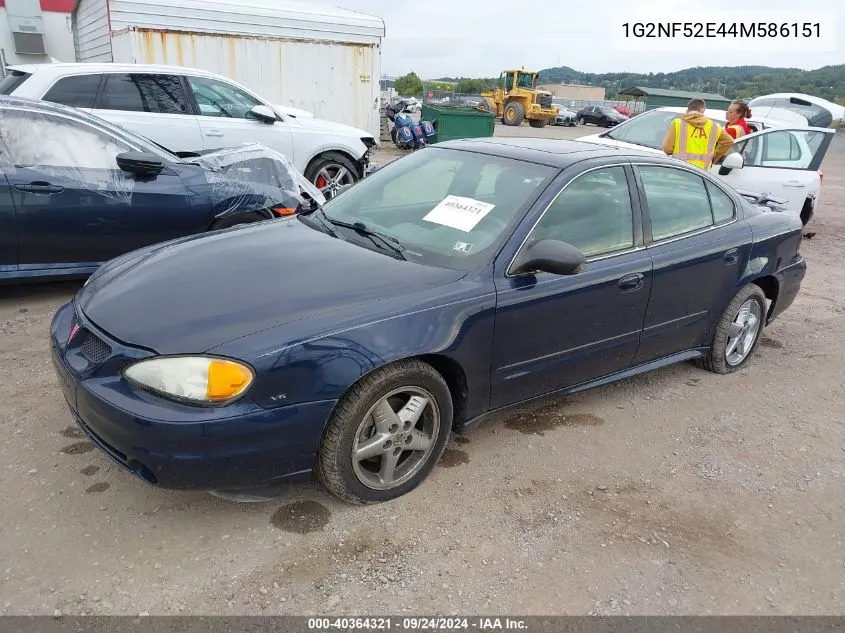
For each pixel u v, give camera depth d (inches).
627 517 117.5
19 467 117.4
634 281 140.9
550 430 145.8
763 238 174.2
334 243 131.5
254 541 103.9
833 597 102.6
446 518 112.9
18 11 805.2
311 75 483.8
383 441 110.0
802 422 158.6
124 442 94.9
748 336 184.4
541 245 119.4
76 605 89.7
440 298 113.0
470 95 1753.2
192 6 428.5
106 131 203.2
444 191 141.3
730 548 111.7
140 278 117.2
